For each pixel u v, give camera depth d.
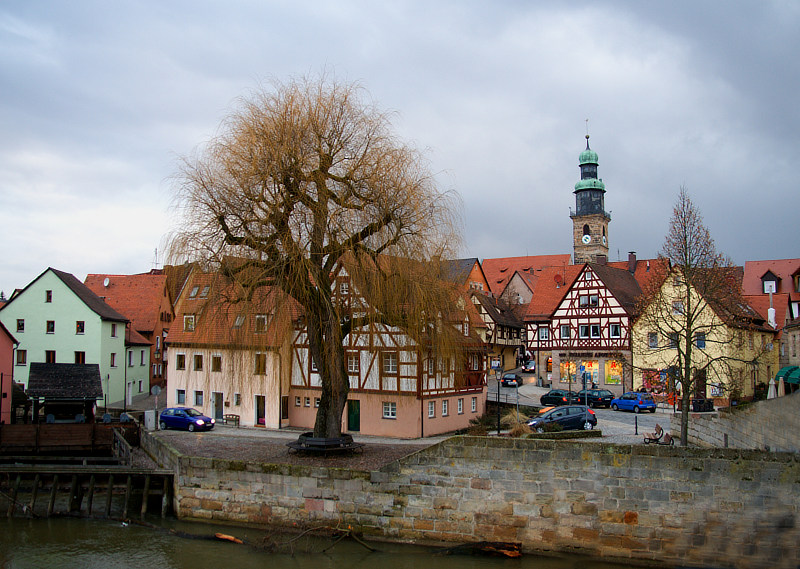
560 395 43.25
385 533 19.31
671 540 16.69
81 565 18.20
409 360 32.66
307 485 20.20
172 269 22.16
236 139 21.64
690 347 24.69
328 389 23.61
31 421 36.38
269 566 17.91
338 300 22.97
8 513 22.59
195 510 21.61
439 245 22.64
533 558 17.73
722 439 23.75
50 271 49.22
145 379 57.12
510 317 69.62
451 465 18.80
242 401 37.75
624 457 17.28
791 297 56.56
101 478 23.45
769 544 15.70
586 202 101.94
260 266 21.06
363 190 21.45
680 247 25.58
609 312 49.47
